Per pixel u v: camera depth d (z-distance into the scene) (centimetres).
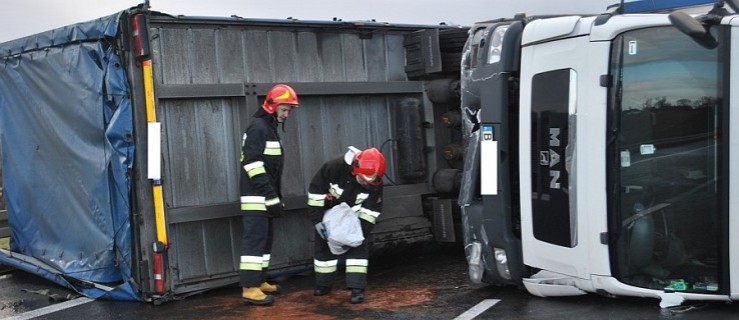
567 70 523
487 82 577
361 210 607
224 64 631
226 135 637
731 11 507
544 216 547
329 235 593
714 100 484
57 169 679
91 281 645
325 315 566
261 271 598
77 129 640
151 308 600
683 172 498
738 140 480
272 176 599
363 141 719
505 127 571
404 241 716
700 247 498
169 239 603
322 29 688
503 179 573
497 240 580
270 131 593
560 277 548
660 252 509
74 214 666
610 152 507
